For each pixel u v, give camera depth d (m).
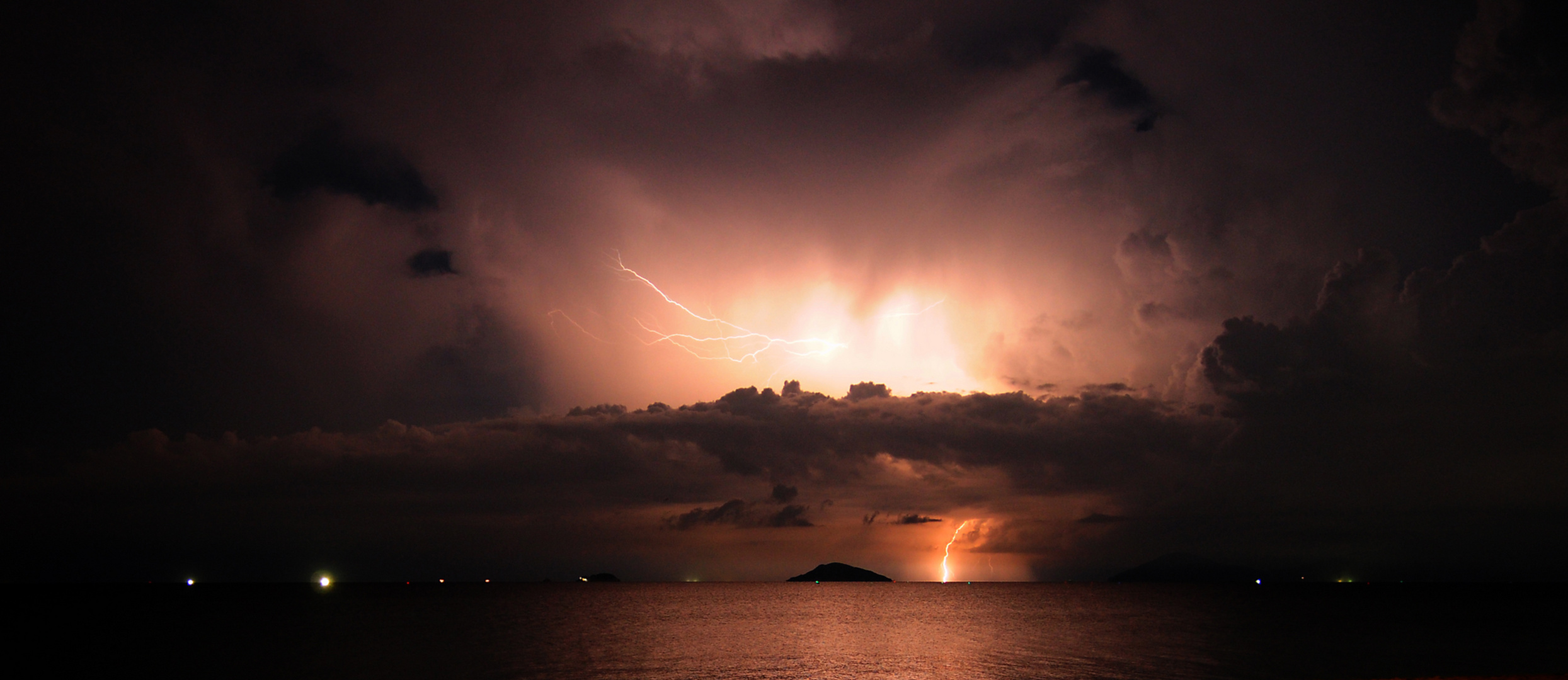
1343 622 90.69
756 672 46.62
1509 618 98.81
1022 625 86.50
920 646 62.16
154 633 74.88
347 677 45.53
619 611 116.00
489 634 73.50
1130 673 46.09
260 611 111.25
